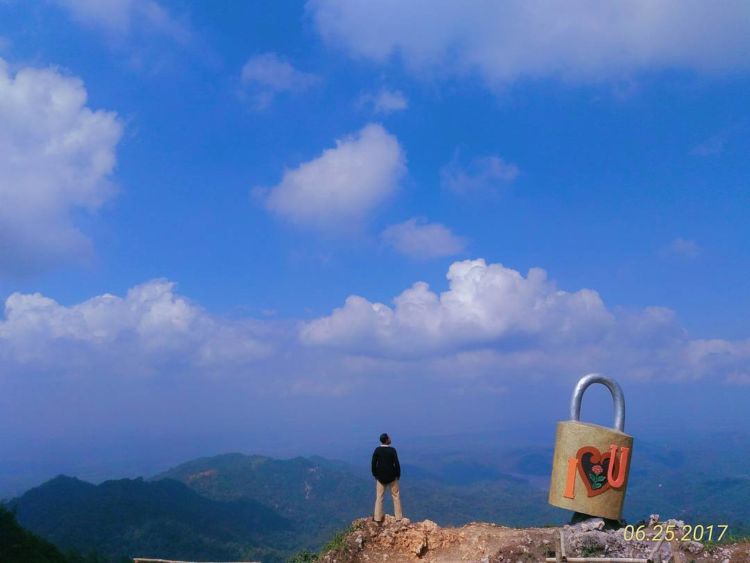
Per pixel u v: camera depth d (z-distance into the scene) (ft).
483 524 51.60
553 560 40.86
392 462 48.78
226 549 495.41
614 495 49.19
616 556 42.19
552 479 51.60
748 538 43.50
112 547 444.14
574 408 52.75
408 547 45.68
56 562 151.64
